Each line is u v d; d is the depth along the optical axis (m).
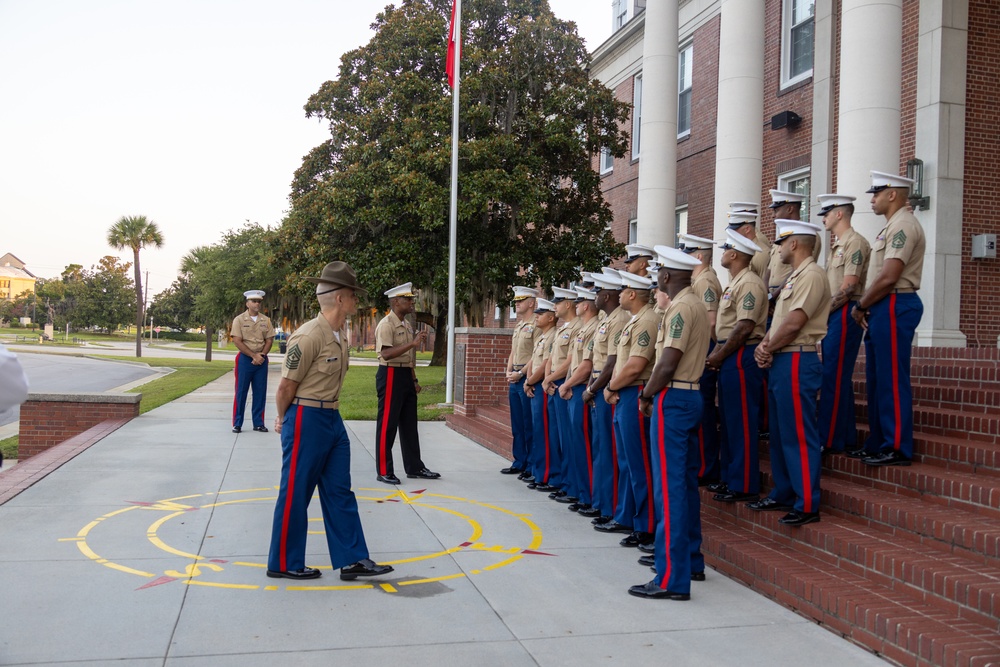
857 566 4.89
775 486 5.96
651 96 13.66
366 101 19.72
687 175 18.05
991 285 11.36
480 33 20.81
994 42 11.41
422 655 4.07
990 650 3.64
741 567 5.43
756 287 6.17
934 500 5.32
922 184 11.25
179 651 4.04
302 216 21.25
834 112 13.09
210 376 28.92
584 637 4.37
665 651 4.18
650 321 5.80
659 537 5.14
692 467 5.28
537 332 9.44
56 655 3.95
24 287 140.50
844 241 6.44
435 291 21.27
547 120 19.62
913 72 11.52
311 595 4.99
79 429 13.26
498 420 12.05
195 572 5.38
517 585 5.27
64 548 5.84
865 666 4.02
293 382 5.20
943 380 7.05
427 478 9.08
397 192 18.05
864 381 7.56
